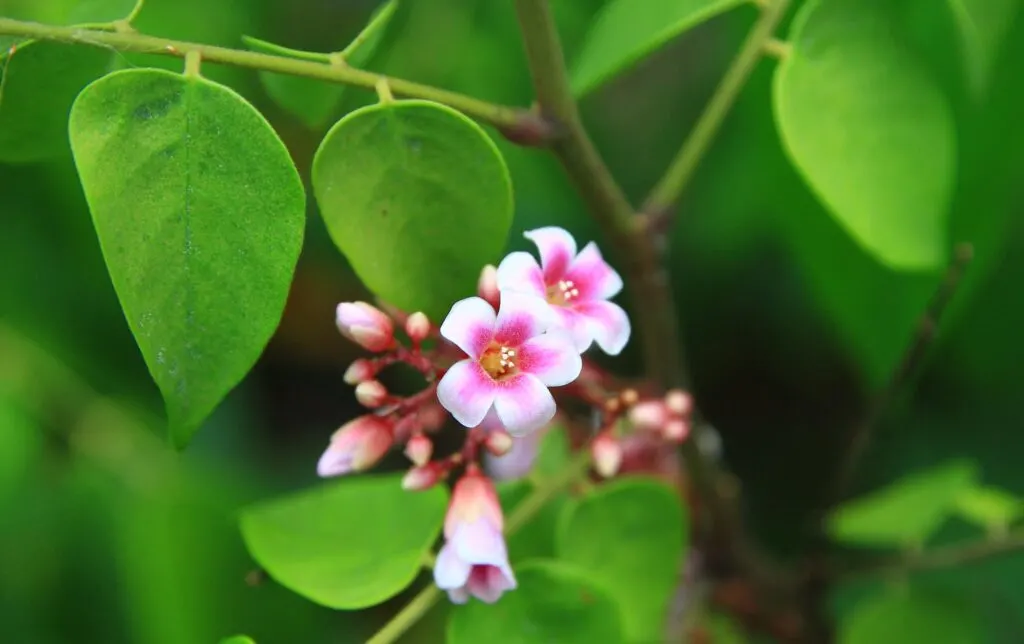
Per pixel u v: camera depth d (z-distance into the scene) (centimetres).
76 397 23
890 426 26
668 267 27
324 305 28
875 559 22
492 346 18
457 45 24
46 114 18
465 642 19
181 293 17
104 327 24
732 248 26
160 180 17
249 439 26
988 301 25
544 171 25
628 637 19
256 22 23
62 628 23
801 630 23
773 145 21
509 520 19
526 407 18
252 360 17
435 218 18
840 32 19
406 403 19
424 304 18
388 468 27
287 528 19
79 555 23
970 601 22
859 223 19
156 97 17
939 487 22
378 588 19
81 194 23
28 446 23
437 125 18
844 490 22
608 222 20
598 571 20
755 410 28
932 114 19
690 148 20
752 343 28
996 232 21
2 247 23
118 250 17
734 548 23
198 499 23
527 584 19
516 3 18
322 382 29
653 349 21
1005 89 21
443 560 18
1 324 23
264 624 22
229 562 22
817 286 22
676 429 20
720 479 22
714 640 24
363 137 18
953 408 27
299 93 19
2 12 20
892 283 21
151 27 21
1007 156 21
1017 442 27
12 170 23
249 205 17
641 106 27
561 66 19
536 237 19
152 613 22
